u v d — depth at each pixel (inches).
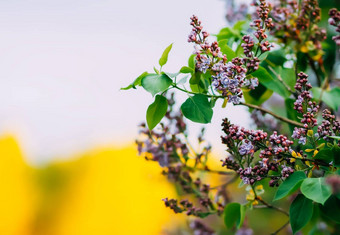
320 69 48.2
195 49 41.1
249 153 41.3
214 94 42.3
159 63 41.6
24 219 379.2
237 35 48.7
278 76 45.9
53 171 383.9
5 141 364.8
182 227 68.2
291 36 45.0
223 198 51.2
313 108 40.8
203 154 50.7
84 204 357.4
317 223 48.1
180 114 50.1
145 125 50.0
